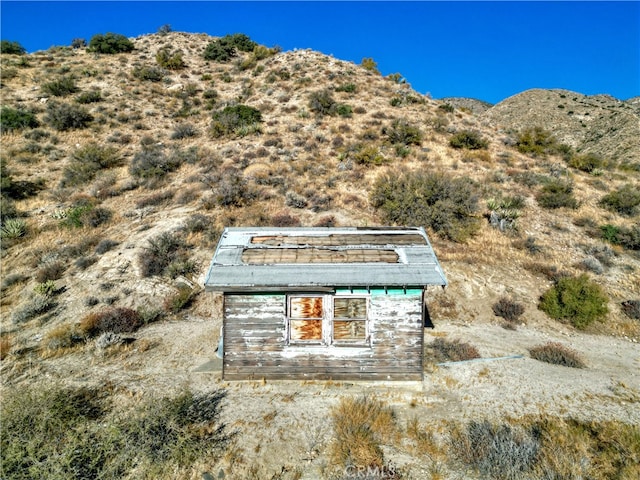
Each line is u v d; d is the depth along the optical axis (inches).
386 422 315.3
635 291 615.5
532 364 432.8
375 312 374.3
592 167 1160.2
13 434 270.7
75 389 358.9
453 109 1521.9
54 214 768.9
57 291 569.6
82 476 252.1
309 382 379.6
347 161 990.4
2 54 1663.4
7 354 427.8
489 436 294.5
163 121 1304.1
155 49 1982.0
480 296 589.3
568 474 261.4
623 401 367.2
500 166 1081.4
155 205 821.9
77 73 1540.4
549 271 640.4
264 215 747.4
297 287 355.6
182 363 420.5
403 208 748.0
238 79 1731.1
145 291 571.8
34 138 1095.6
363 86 1600.6
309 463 278.4
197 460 275.0
